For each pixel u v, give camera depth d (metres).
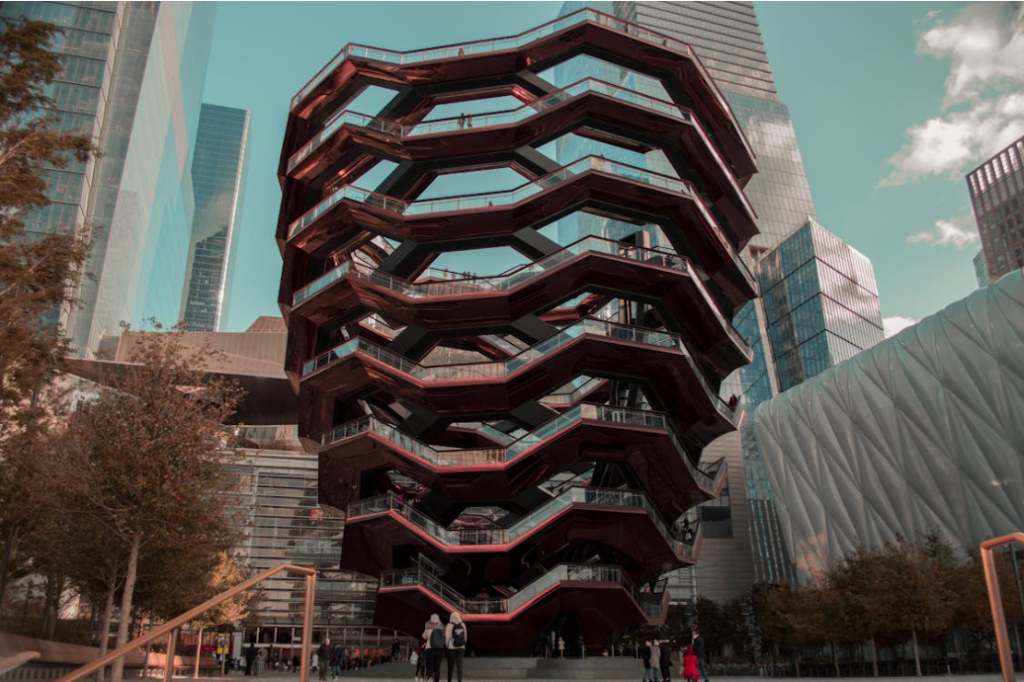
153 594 30.03
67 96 92.06
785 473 79.94
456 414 38.78
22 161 15.46
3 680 21.52
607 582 34.22
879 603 41.66
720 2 163.00
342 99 44.06
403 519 35.56
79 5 97.12
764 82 157.88
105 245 88.44
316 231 40.97
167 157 122.88
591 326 35.81
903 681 30.48
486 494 37.50
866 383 68.69
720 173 43.56
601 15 41.72
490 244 40.31
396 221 38.88
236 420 78.12
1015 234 140.00
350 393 40.06
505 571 35.91
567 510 34.38
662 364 36.97
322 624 66.56
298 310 40.22
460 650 17.23
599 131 41.44
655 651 24.14
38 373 15.75
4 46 15.66
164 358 23.11
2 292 15.26
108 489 20.98
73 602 43.44
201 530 21.56
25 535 24.59
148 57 101.06
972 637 52.19
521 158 41.03
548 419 38.53
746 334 124.25
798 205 149.50
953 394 60.12
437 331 39.75
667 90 45.09
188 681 30.97
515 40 41.59
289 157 44.78
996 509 57.25
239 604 46.69
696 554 41.31
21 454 20.17
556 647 36.66
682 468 37.38
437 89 43.03
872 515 68.81
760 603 69.69
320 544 68.75
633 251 37.25
